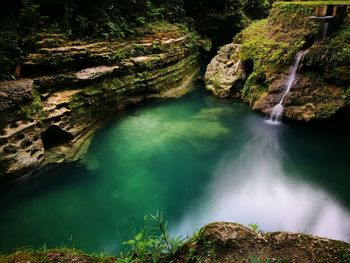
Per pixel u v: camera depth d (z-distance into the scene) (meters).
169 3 17.56
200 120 11.35
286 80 11.44
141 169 8.38
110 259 3.30
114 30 12.44
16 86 7.80
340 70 10.15
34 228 6.26
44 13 11.28
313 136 10.03
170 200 7.13
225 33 19.86
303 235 3.29
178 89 14.22
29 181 7.76
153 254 3.19
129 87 11.73
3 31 9.75
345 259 2.97
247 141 9.84
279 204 6.93
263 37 13.48
